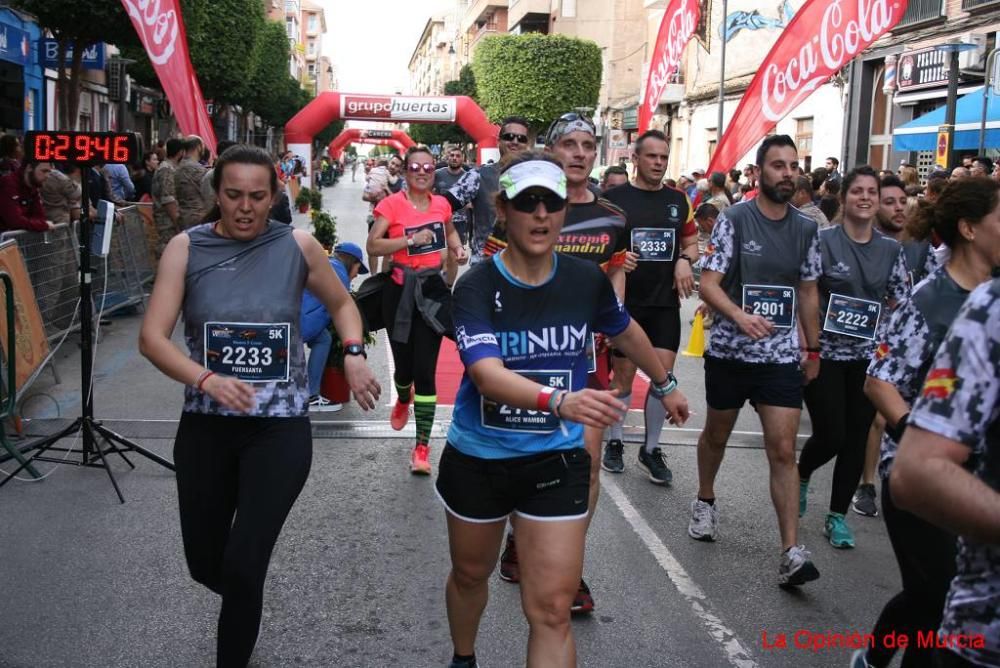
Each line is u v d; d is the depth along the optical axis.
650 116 11.05
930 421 1.88
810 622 4.13
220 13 24.33
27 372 6.89
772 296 4.63
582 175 4.31
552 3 53.19
